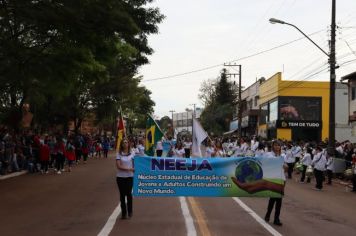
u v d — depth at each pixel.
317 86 54.16
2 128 27.23
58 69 20.95
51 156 27.78
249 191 12.77
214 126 84.81
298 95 54.28
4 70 19.59
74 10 17.61
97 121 51.75
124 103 53.41
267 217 12.79
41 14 17.59
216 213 13.81
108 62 24.06
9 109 30.52
